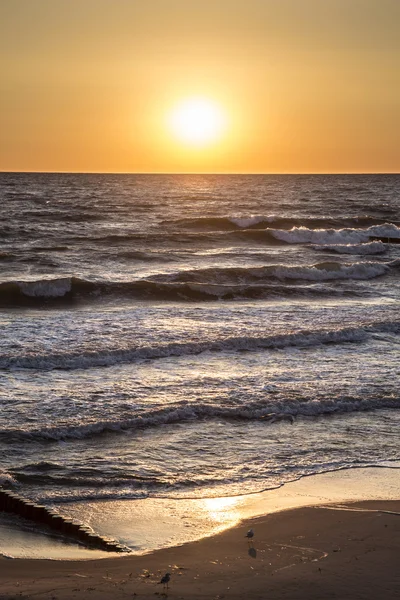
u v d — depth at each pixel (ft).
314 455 36.11
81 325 66.03
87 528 26.32
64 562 23.31
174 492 30.94
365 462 35.22
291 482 32.32
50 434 37.50
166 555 23.95
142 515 28.25
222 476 33.01
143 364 53.01
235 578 21.89
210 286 88.89
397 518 27.73
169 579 21.66
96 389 45.96
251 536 24.95
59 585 21.18
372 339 63.05
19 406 41.86
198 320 69.87
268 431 39.65
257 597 20.56
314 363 54.44
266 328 65.57
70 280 87.40
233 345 58.85
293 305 81.71
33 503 28.45
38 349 54.75
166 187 415.64
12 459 34.22
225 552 24.22
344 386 47.88
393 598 20.65
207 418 41.27
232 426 40.29
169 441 37.65
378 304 82.58
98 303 84.02
